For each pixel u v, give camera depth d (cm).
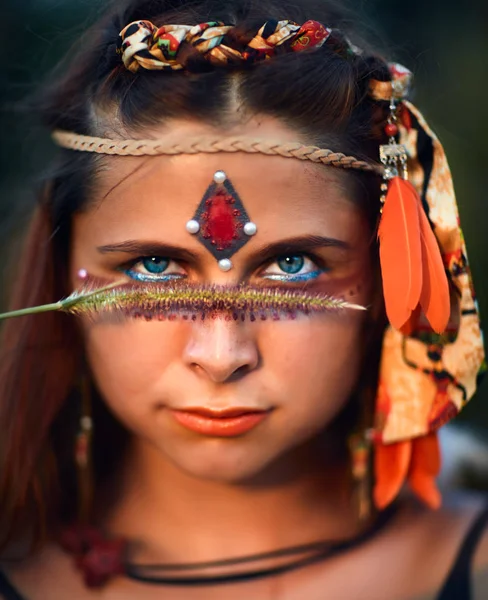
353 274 206
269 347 197
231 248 193
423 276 196
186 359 195
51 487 243
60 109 231
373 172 206
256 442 203
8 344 242
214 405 196
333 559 229
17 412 240
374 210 209
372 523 236
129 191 196
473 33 445
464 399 215
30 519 238
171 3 220
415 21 436
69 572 229
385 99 207
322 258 202
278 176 193
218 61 195
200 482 228
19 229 277
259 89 193
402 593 225
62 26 366
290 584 225
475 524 238
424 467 230
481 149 432
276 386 198
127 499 237
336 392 207
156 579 226
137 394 203
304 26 201
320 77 198
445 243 207
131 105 199
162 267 201
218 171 191
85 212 206
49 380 238
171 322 196
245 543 229
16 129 370
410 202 198
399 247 195
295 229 194
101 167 201
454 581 227
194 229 191
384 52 249
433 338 216
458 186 413
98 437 245
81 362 235
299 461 230
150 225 194
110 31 221
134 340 199
